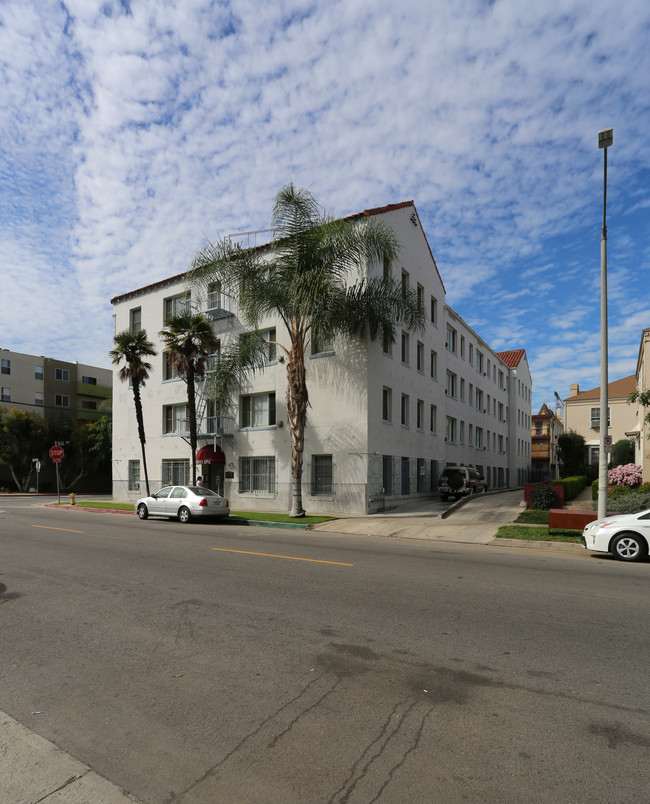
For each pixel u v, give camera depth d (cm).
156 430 2980
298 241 1827
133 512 2336
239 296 1944
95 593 755
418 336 2772
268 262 1977
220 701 419
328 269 1845
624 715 395
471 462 3700
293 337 1984
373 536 1549
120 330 3225
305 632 582
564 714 396
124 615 648
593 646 539
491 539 1401
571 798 298
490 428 4297
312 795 303
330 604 695
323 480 2266
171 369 2964
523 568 975
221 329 2711
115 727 381
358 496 2142
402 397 2616
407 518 1922
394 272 2503
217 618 634
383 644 544
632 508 1608
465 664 492
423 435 2791
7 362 5269
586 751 346
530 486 2172
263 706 410
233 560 1019
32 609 677
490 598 729
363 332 2075
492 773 322
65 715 400
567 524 1380
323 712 399
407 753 344
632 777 318
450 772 323
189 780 319
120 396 3241
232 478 2561
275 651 525
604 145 1352
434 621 622
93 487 5462
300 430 1953
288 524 1767
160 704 415
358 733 369
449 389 3391
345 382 2220
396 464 2441
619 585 823
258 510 2327
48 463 5003
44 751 351
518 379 5194
